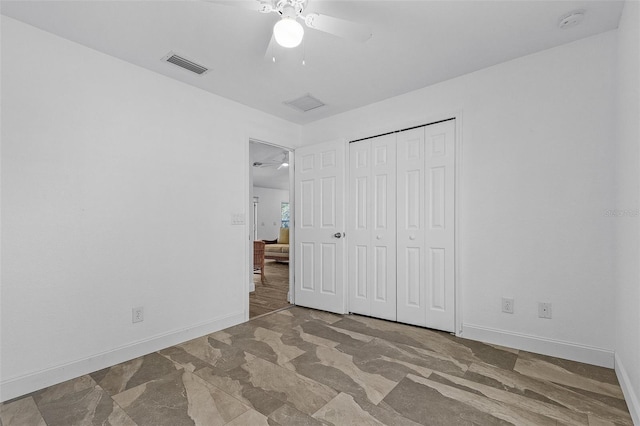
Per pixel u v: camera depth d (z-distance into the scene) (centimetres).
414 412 165
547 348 231
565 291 225
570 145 224
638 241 151
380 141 327
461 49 230
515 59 245
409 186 306
